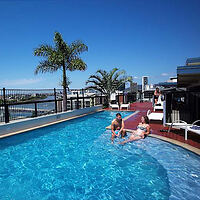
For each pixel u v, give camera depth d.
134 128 7.65
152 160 4.83
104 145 6.16
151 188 3.53
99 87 17.53
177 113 7.67
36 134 7.87
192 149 4.70
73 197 3.29
